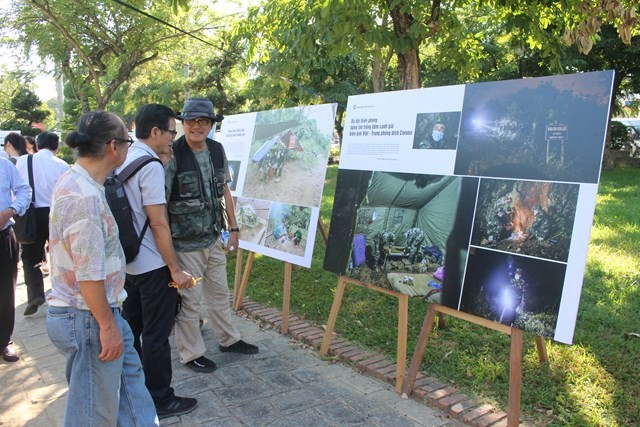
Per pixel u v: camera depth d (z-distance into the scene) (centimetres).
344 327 439
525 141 268
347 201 371
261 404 322
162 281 304
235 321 478
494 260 277
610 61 1714
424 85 1842
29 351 421
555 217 253
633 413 289
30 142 698
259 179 496
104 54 1595
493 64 1859
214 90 2353
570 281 246
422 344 321
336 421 300
